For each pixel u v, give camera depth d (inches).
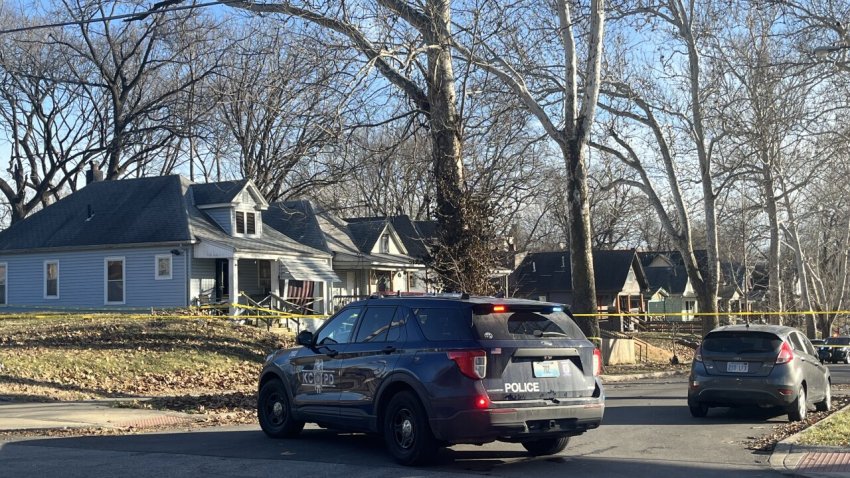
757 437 489.1
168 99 1800.0
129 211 1444.4
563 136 910.4
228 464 375.2
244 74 1238.9
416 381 369.1
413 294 414.9
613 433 502.0
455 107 846.5
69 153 2003.0
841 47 827.4
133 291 1386.6
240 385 814.5
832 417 543.2
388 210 1916.8
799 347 596.1
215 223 1435.8
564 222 2516.0
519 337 370.3
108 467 366.6
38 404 619.2
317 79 736.3
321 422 430.3
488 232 875.4
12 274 1489.9
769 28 1189.7
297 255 1480.1
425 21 804.6
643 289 2541.8
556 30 879.7
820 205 1656.0
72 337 962.1
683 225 1347.2
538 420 364.5
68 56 1830.7
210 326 1127.0
